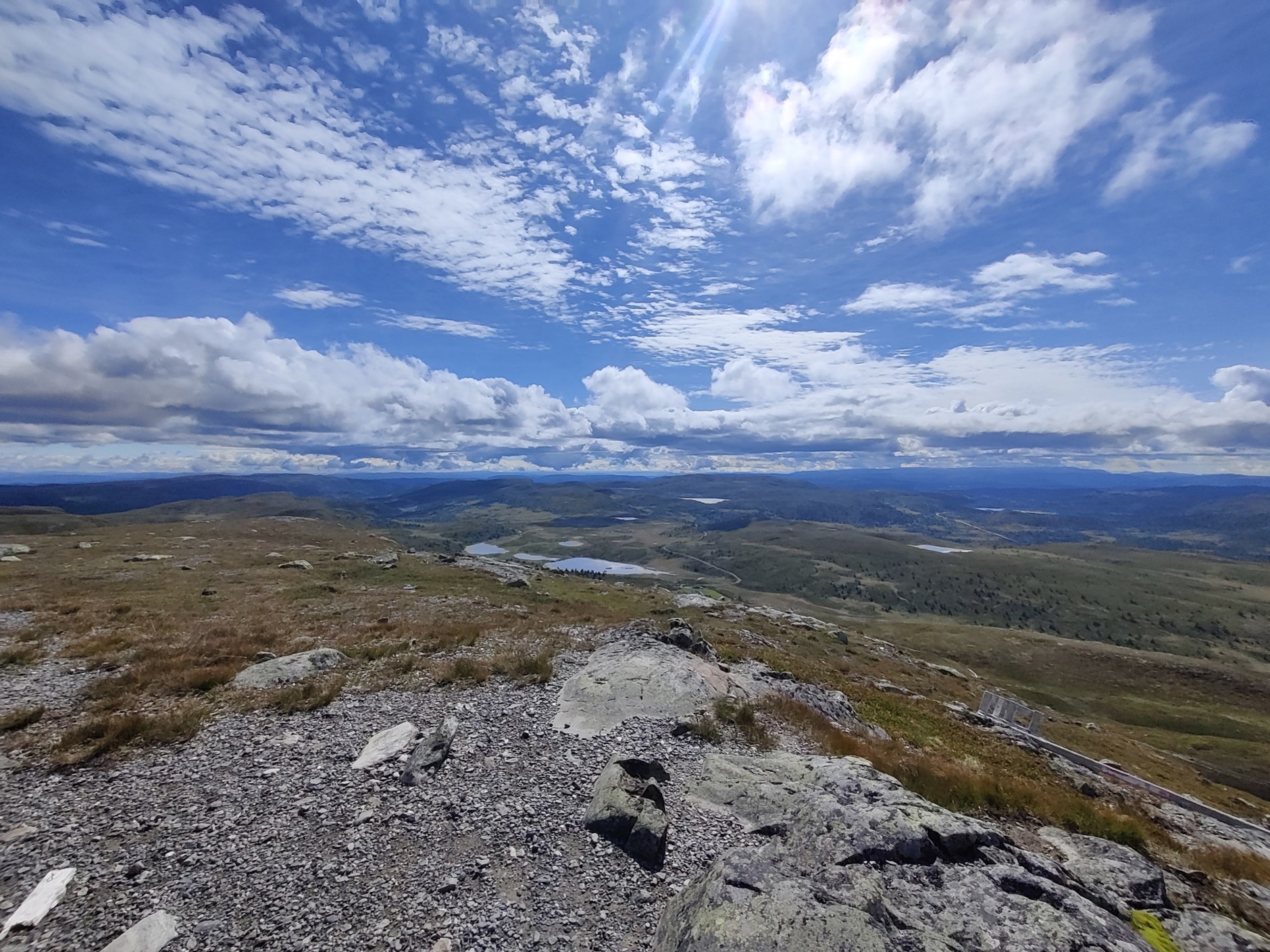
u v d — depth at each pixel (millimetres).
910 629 188500
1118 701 135375
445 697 19875
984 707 41125
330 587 48531
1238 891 13586
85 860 10750
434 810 12617
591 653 26422
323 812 12516
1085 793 24844
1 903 9516
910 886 10039
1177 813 24781
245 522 126062
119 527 106375
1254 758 95312
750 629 65500
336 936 9016
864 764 15422
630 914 9844
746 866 9742
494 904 9828
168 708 18312
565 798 13297
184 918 9289
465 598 47188
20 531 184500
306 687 20094
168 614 33656
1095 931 9414
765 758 16094
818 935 7926
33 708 17875
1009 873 10555
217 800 12945
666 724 18125
